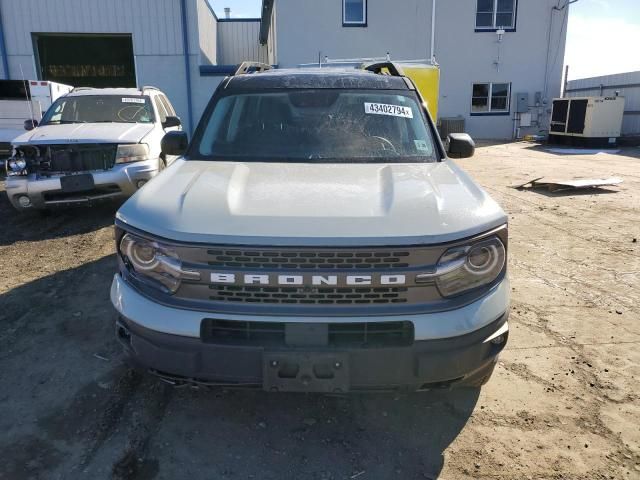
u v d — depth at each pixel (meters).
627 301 4.55
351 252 2.33
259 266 2.36
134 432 2.85
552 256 5.79
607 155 15.84
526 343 3.79
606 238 6.48
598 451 2.69
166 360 2.46
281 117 3.75
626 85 21.22
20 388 3.23
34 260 5.58
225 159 3.45
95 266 5.39
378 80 4.08
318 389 2.40
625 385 3.27
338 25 20.30
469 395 3.17
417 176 3.01
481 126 22.06
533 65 21.69
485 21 21.20
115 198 6.69
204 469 2.58
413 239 2.36
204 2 18.73
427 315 2.38
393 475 2.54
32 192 6.47
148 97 8.23
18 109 11.40
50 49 18.61
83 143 6.54
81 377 3.35
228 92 3.98
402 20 20.58
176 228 2.43
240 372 2.42
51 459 2.63
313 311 2.35
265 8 20.36
